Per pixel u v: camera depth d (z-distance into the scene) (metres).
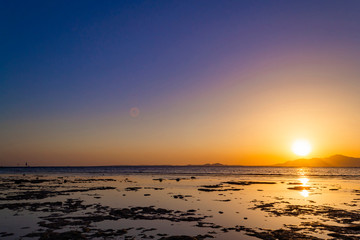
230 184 52.81
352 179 71.38
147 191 39.53
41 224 19.53
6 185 49.78
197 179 69.19
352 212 23.78
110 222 20.23
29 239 16.17
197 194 36.16
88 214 22.94
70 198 32.19
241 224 19.70
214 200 30.77
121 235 16.95
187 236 16.52
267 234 17.06
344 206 26.88
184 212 23.83
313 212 23.81
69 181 60.28
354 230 17.92
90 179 68.06
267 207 26.30
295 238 16.19
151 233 17.39
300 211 24.27
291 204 28.12
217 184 52.75
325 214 22.95
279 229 18.28
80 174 101.69
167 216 22.25
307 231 17.77
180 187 45.94
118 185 49.97
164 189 42.47
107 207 26.17
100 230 18.05
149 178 72.88
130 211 24.12
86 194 35.88
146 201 29.94
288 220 20.86
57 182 57.19
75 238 16.25
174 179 68.56
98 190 40.72
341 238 16.19
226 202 29.31
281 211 24.30
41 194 35.69
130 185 50.00
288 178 76.44
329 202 29.41
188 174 102.06
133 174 101.00
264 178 76.19
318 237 16.41
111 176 84.81
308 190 41.62
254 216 22.25
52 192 37.88
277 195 35.41
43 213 23.33
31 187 45.72
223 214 23.00
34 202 29.12
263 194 36.44
